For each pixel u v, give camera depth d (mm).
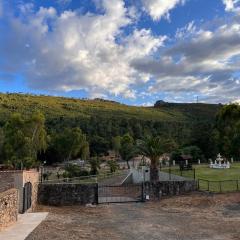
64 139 109875
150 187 40344
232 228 24109
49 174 68562
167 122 168750
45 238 21156
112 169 74438
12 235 21734
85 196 39375
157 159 45531
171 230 24281
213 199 35250
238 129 75938
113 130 143000
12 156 84250
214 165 58656
